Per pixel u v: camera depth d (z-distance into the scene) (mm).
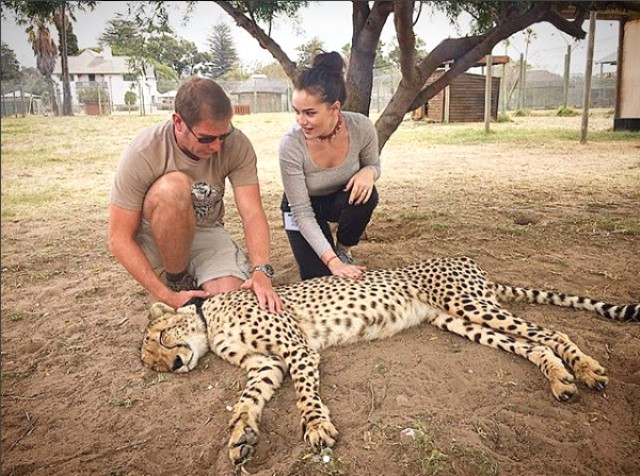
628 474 2141
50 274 4336
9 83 13547
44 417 2576
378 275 3270
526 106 22844
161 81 17125
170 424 2490
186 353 2906
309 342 3002
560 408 2467
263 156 10703
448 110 17578
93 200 7020
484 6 4902
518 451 2244
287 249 4738
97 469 2252
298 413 2512
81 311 3664
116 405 2635
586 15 5133
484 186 7223
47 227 5723
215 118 2766
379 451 2205
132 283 4094
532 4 4656
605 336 3057
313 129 3121
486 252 4438
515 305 3443
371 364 2838
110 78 16953
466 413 2424
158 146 3105
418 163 9555
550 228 5047
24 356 3127
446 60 4871
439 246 4625
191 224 3195
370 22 4711
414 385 2635
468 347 2971
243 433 2273
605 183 7094
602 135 12406
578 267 4086
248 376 2746
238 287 3393
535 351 2779
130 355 3090
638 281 3822
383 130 4906
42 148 11516
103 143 12180
